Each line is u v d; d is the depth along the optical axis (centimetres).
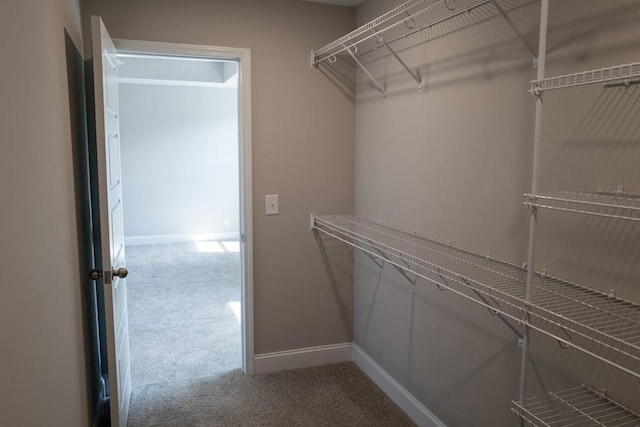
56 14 172
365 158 306
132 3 267
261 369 318
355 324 333
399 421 261
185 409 271
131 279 549
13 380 111
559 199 133
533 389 175
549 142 162
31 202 131
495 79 190
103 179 207
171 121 745
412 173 252
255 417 263
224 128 773
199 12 279
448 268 193
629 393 138
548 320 136
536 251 170
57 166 167
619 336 127
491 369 200
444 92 223
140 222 752
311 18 301
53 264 155
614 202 133
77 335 194
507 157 184
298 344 325
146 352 349
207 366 327
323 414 267
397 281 274
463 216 212
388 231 270
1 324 103
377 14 282
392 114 270
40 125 144
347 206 324
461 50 209
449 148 220
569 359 158
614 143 139
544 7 135
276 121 301
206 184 775
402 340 271
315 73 306
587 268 150
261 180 303
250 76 292
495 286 166
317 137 311
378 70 284
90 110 257
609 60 140
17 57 122
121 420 231
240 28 287
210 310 445
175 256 671
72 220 192
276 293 315
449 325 228
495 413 199
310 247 319
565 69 155
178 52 278
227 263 632
